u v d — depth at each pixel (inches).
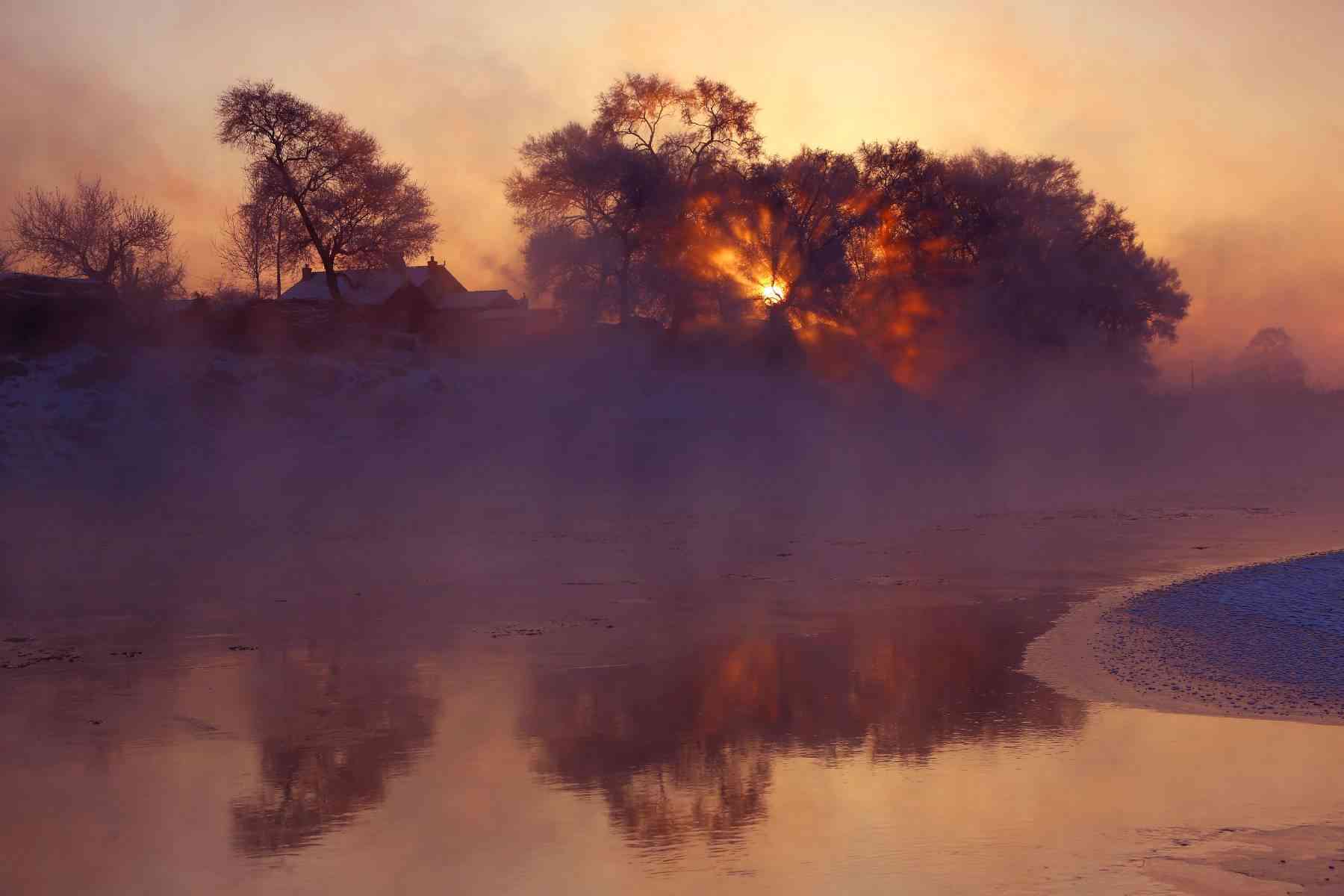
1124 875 379.9
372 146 2635.3
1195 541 1469.0
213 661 756.6
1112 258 3292.3
